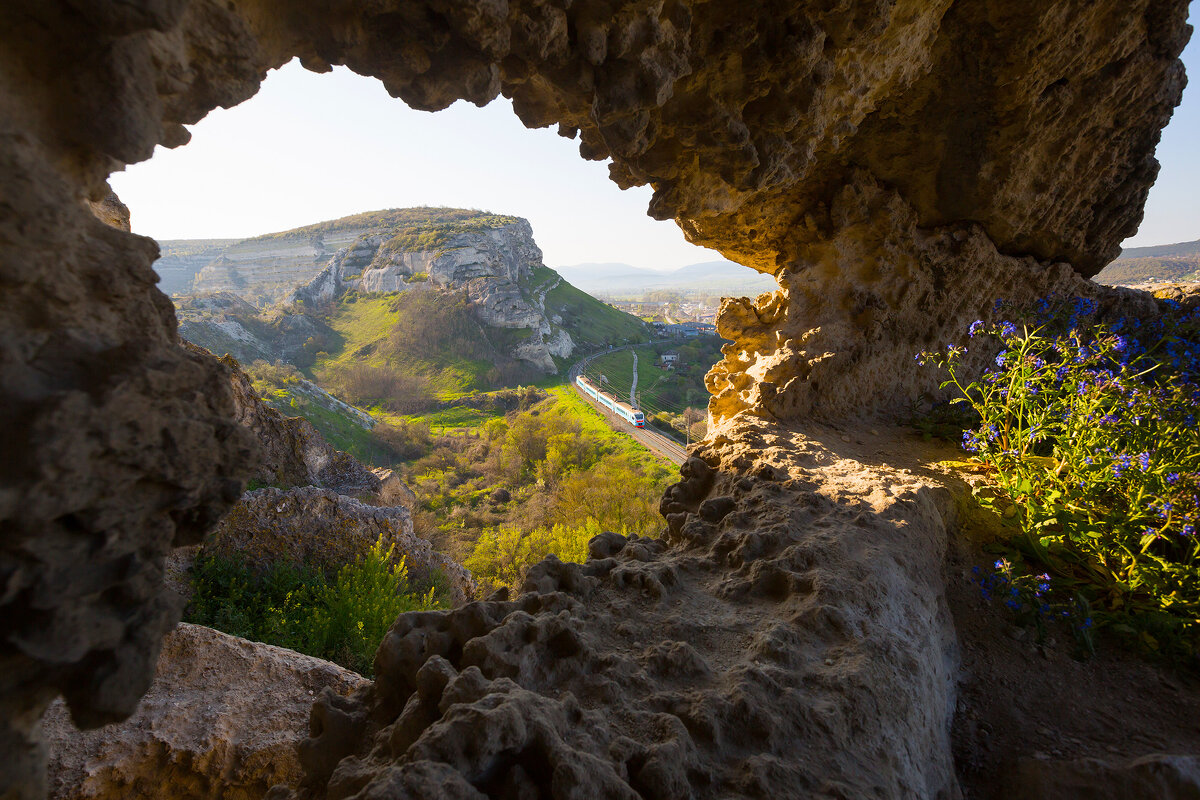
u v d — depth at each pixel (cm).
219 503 126
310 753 163
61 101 107
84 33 103
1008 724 210
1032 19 312
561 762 118
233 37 133
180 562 773
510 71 206
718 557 236
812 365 373
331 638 715
